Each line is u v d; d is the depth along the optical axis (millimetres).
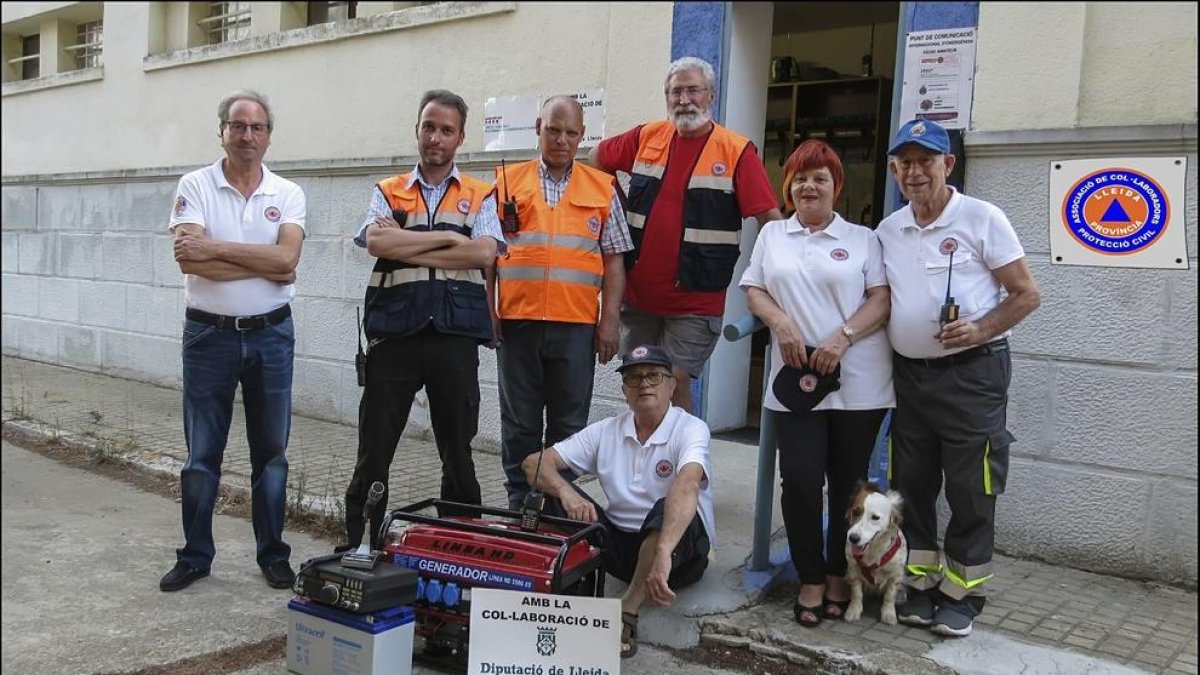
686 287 4109
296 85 7691
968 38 4527
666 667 3402
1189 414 4051
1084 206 4227
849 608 3562
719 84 5512
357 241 3682
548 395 3982
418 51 6910
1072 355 4285
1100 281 4207
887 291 3451
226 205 3773
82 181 9375
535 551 3107
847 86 7078
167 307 8719
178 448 6344
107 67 9336
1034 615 3736
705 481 3633
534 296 3844
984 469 3334
